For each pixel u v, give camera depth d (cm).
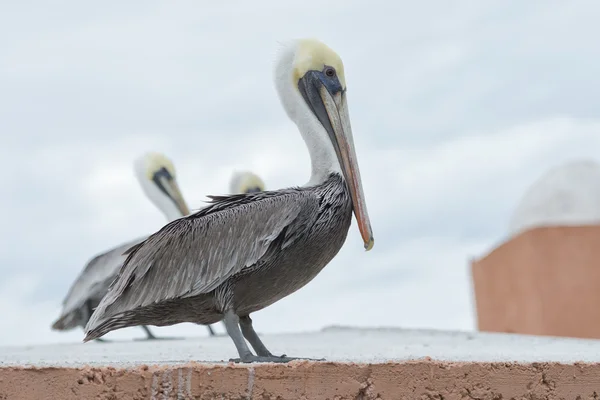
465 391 620
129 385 563
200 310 667
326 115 728
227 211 661
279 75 740
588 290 1742
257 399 580
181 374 571
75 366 568
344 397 595
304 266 666
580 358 716
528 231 1797
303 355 839
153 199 1631
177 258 655
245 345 643
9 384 554
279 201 657
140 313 664
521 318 1839
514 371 633
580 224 1772
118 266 1395
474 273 2069
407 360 621
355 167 717
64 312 1441
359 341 1152
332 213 675
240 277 649
